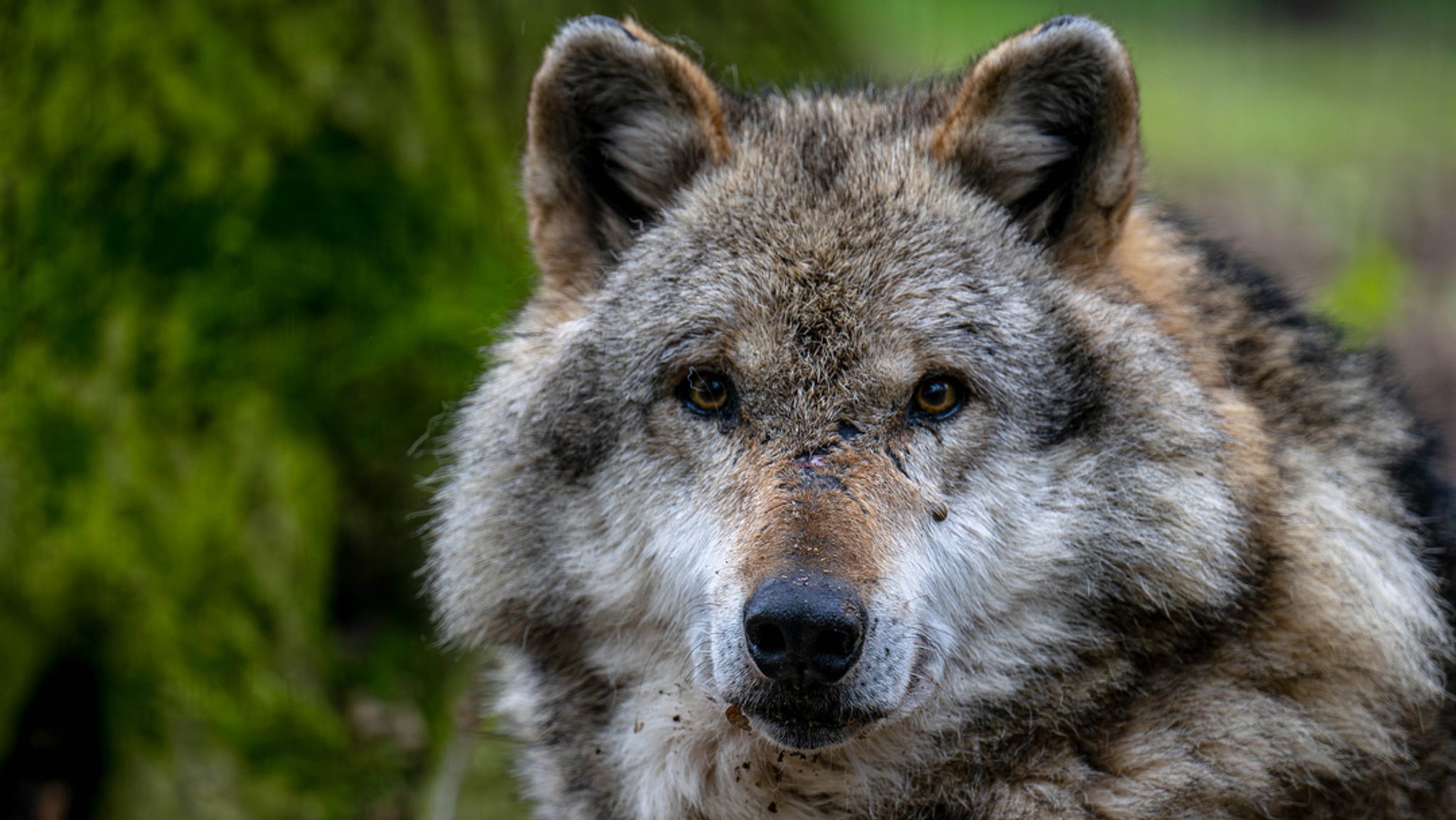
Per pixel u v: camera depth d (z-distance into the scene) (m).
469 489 8.05
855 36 17.56
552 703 8.15
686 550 7.26
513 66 13.30
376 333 12.20
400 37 12.66
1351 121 33.84
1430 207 25.89
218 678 11.35
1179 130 32.19
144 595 11.32
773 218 7.53
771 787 7.59
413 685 12.22
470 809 10.80
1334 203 25.39
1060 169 7.68
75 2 12.03
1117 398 7.22
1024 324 7.29
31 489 11.27
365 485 12.26
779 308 7.29
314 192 12.20
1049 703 7.36
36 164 11.94
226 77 12.09
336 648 12.05
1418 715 7.30
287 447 11.80
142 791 11.23
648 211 8.12
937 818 7.55
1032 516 7.21
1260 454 7.25
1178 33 44.28
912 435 7.22
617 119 8.04
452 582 8.11
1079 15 7.70
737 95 8.72
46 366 11.56
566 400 7.68
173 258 11.85
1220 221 24.55
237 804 11.23
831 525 6.77
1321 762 7.15
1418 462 7.94
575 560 7.69
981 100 7.56
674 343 7.41
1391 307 17.16
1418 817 7.38
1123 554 7.17
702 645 7.06
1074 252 7.58
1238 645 7.26
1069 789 7.24
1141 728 7.26
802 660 6.51
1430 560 7.67
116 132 11.88
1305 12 46.81
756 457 7.19
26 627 11.28
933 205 7.55
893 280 7.28
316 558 11.84
